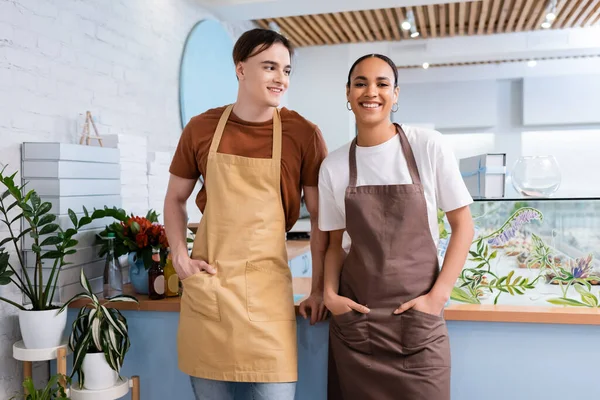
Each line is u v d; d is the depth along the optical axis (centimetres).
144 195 288
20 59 225
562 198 199
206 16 436
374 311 170
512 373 198
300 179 194
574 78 638
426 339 166
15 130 222
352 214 171
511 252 204
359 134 176
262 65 176
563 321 190
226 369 179
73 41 262
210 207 186
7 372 220
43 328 202
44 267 223
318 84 626
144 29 335
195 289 184
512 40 595
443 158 168
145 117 336
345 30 561
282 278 187
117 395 204
